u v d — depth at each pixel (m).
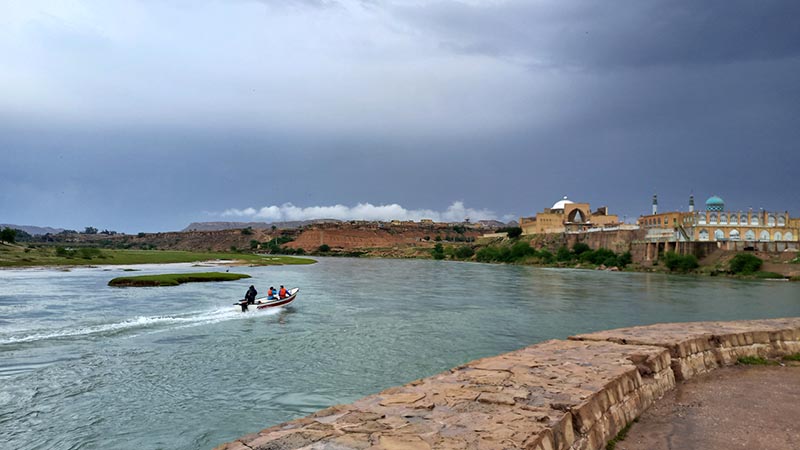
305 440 5.72
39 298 35.88
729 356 12.42
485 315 30.97
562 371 8.91
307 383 15.58
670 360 10.68
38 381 15.52
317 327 25.62
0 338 21.62
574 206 159.38
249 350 20.08
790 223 107.25
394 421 6.39
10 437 11.39
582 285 58.09
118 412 13.02
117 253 105.31
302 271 82.81
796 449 6.89
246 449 5.49
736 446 7.02
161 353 19.39
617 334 12.75
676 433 7.58
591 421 6.93
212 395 14.41
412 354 19.58
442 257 170.50
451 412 6.72
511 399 7.18
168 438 11.48
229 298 38.03
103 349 19.92
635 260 106.69
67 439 11.34
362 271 86.94
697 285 60.03
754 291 52.59
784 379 10.77
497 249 145.00
